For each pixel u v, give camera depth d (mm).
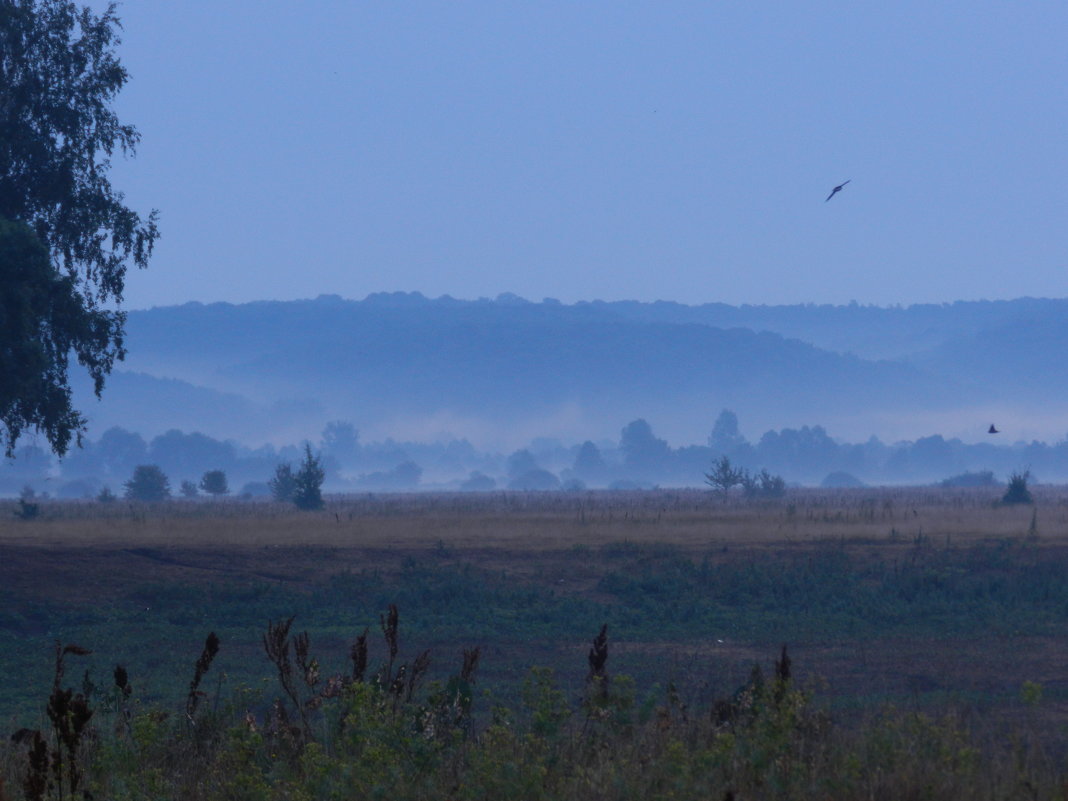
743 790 28297
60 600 97438
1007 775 29500
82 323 130500
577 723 37906
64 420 131000
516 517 196750
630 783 28812
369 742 30750
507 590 103562
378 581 109188
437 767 30500
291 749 33812
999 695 53500
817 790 28500
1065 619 84812
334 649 75500
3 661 72500
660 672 62750
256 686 58031
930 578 103062
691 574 110000
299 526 163875
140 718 35500
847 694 54688
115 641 81000
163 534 147625
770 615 90875
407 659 69938
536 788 28531
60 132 138500
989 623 83188
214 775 31875
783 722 30656
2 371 115125
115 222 138875
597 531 154625
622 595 103500
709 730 33031
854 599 96062
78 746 33375
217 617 92375
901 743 31391
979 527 160500
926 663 65188
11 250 115750
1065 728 39938
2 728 49469
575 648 75000
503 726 32406
